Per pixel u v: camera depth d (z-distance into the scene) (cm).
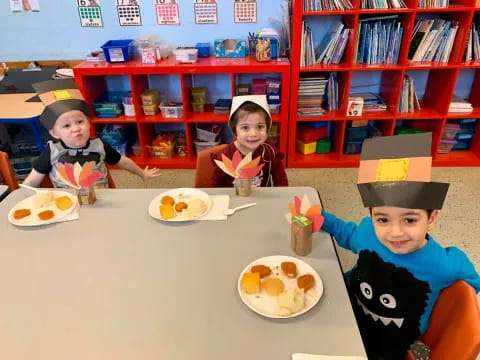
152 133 320
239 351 77
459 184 269
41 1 278
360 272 107
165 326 83
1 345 80
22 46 294
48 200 132
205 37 288
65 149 163
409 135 84
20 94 284
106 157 173
